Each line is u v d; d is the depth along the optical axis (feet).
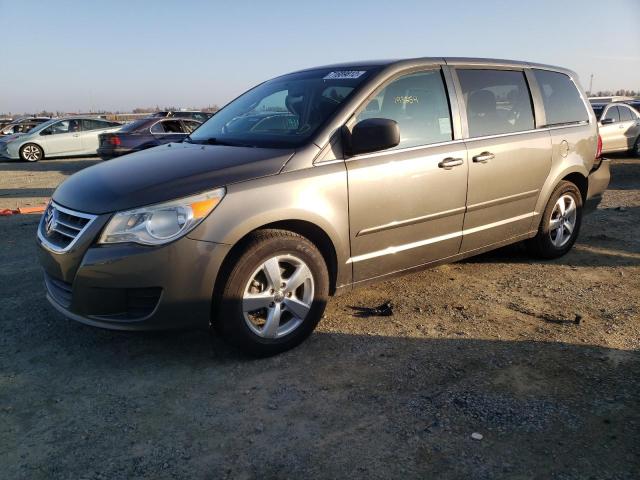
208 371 10.23
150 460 7.77
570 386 9.46
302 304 10.85
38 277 15.55
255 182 10.06
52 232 10.43
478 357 10.58
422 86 12.78
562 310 12.91
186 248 9.37
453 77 13.39
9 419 8.73
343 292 11.73
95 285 9.45
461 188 13.04
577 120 16.72
